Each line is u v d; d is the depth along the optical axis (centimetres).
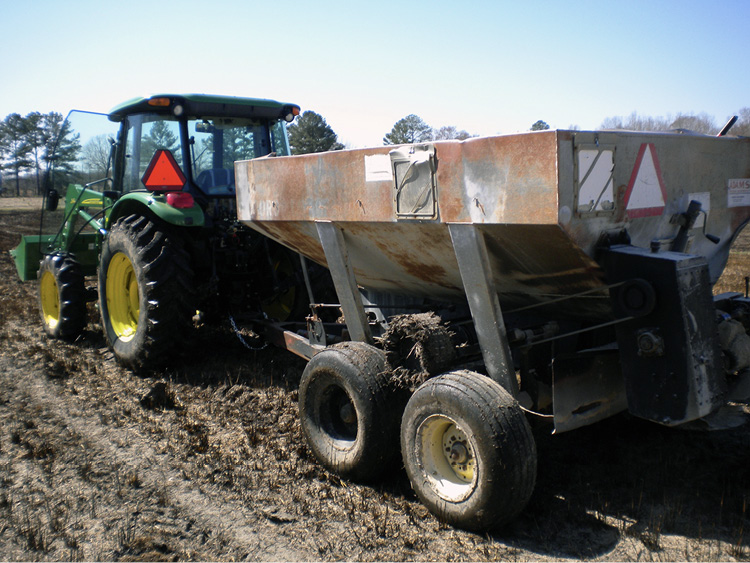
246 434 455
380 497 366
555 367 331
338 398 406
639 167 313
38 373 601
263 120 648
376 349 393
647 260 288
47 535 328
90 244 750
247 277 620
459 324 409
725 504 345
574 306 361
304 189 414
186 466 405
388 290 480
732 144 383
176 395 537
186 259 566
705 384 289
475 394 312
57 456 420
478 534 322
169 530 331
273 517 341
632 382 305
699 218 368
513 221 288
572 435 439
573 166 274
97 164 694
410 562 300
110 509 352
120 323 629
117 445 438
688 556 299
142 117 622
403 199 342
